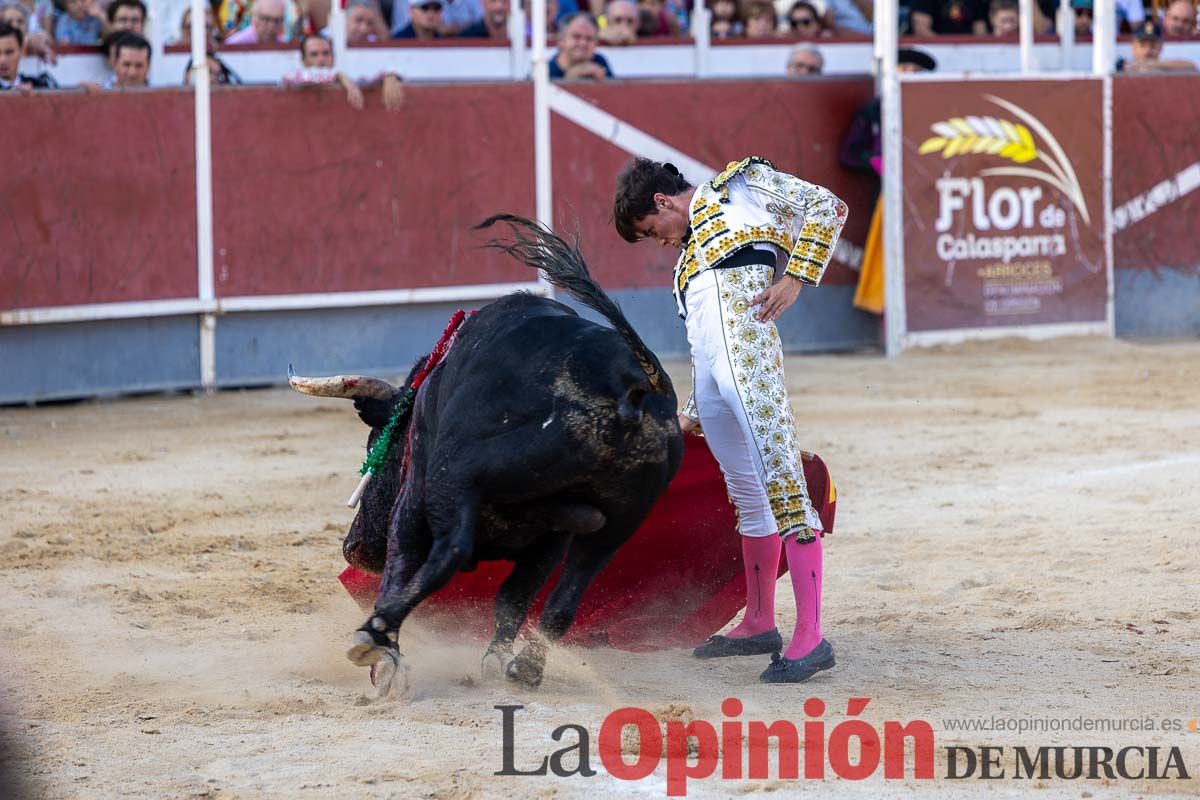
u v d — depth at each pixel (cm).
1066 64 3147
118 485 1734
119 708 943
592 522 913
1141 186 2956
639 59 2950
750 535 1058
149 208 2383
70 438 2053
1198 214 2992
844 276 2853
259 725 902
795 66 2845
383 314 2552
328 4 2881
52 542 1459
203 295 2430
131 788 786
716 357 991
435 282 2558
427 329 2577
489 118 2566
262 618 1191
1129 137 2933
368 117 2495
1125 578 1272
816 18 3128
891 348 2780
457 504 898
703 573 1105
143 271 2389
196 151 2403
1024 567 1320
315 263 2489
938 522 1506
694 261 1002
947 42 3114
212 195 2422
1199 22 3247
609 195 2653
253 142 2438
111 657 1075
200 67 2394
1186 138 2966
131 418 2219
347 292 2512
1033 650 1070
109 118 2345
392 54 2788
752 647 1070
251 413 2253
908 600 1224
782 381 996
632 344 878
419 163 2531
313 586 1293
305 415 2234
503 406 891
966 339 2830
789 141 2780
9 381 2331
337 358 2534
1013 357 2703
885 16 2734
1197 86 2961
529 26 3017
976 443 1925
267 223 2458
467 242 2570
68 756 841
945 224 2795
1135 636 1103
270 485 1734
